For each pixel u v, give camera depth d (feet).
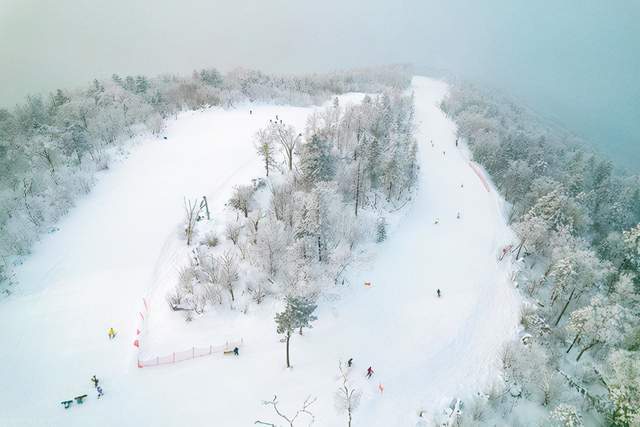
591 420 152.15
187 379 148.97
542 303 204.03
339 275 201.16
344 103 411.75
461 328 184.03
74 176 239.91
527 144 385.70
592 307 165.68
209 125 322.14
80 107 307.99
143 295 180.04
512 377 159.22
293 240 200.85
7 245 195.21
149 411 138.92
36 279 183.62
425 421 142.31
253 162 263.29
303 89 442.91
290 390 147.84
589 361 176.04
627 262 230.07
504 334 184.03
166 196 233.96
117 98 349.00
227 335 164.66
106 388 144.36
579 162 348.79
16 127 308.60
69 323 166.09
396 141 293.02
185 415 138.41
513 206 291.58
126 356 155.12
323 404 143.74
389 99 402.93
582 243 225.56
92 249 200.03
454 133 416.05
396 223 255.09
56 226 212.84
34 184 230.27
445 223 265.95
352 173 251.60
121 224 214.69
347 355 164.14
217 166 260.21
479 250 239.91
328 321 177.58
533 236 222.07
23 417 134.92
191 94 383.86
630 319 162.50
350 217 227.20
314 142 229.25
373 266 215.51
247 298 177.99
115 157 272.10
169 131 311.68
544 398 154.81
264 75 483.10
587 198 295.89
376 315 187.01
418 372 161.58
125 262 194.18
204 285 176.86
